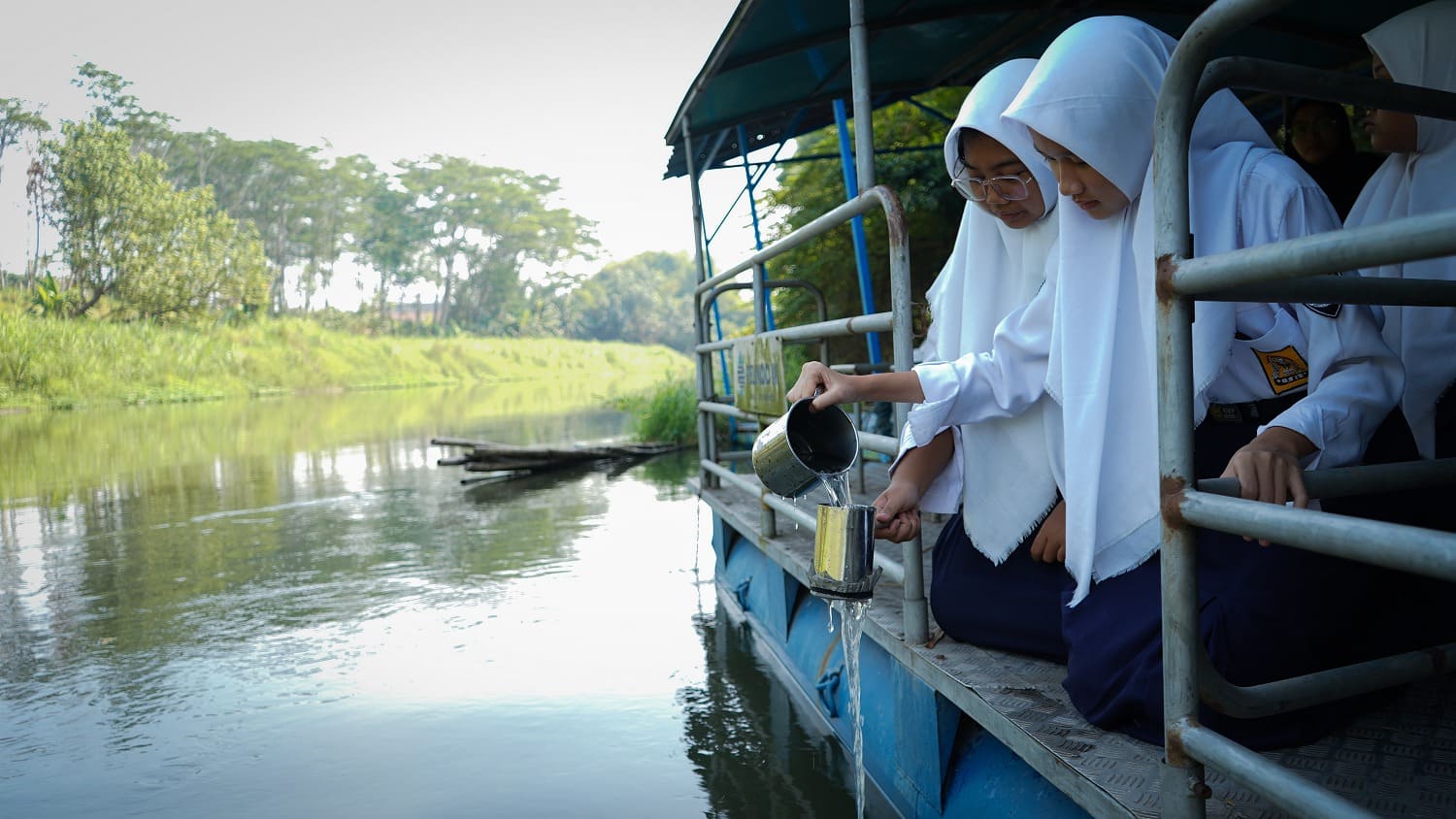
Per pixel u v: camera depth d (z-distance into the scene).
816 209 16.27
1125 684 1.75
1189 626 1.36
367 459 14.05
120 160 50.84
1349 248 1.06
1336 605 1.67
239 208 75.19
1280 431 1.47
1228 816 1.49
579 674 4.20
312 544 7.61
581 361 72.25
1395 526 1.04
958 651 2.32
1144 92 1.66
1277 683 1.44
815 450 2.03
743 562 5.03
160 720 3.94
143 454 15.51
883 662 2.89
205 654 4.83
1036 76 1.70
